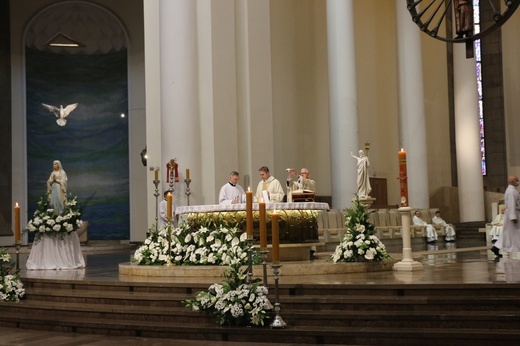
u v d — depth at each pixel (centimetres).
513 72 2716
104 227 2716
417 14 851
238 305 741
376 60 2419
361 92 2336
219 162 1597
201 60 1612
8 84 2594
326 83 2175
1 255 1020
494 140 2736
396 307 727
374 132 2380
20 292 977
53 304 914
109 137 2736
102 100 2752
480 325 677
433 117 2577
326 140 2156
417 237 2047
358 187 1745
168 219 1022
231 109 1638
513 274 868
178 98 1567
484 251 1627
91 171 2730
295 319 745
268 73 1741
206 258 998
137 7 2723
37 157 2656
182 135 1563
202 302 768
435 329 683
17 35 2627
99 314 852
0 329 884
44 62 2697
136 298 861
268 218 1108
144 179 2669
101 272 1167
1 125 2561
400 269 1002
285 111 2008
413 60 2195
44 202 1316
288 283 799
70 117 2731
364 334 692
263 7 1750
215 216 1105
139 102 2700
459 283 730
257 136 1695
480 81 2766
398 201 2422
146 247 1080
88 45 2758
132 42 2720
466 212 2389
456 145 2442
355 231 1013
